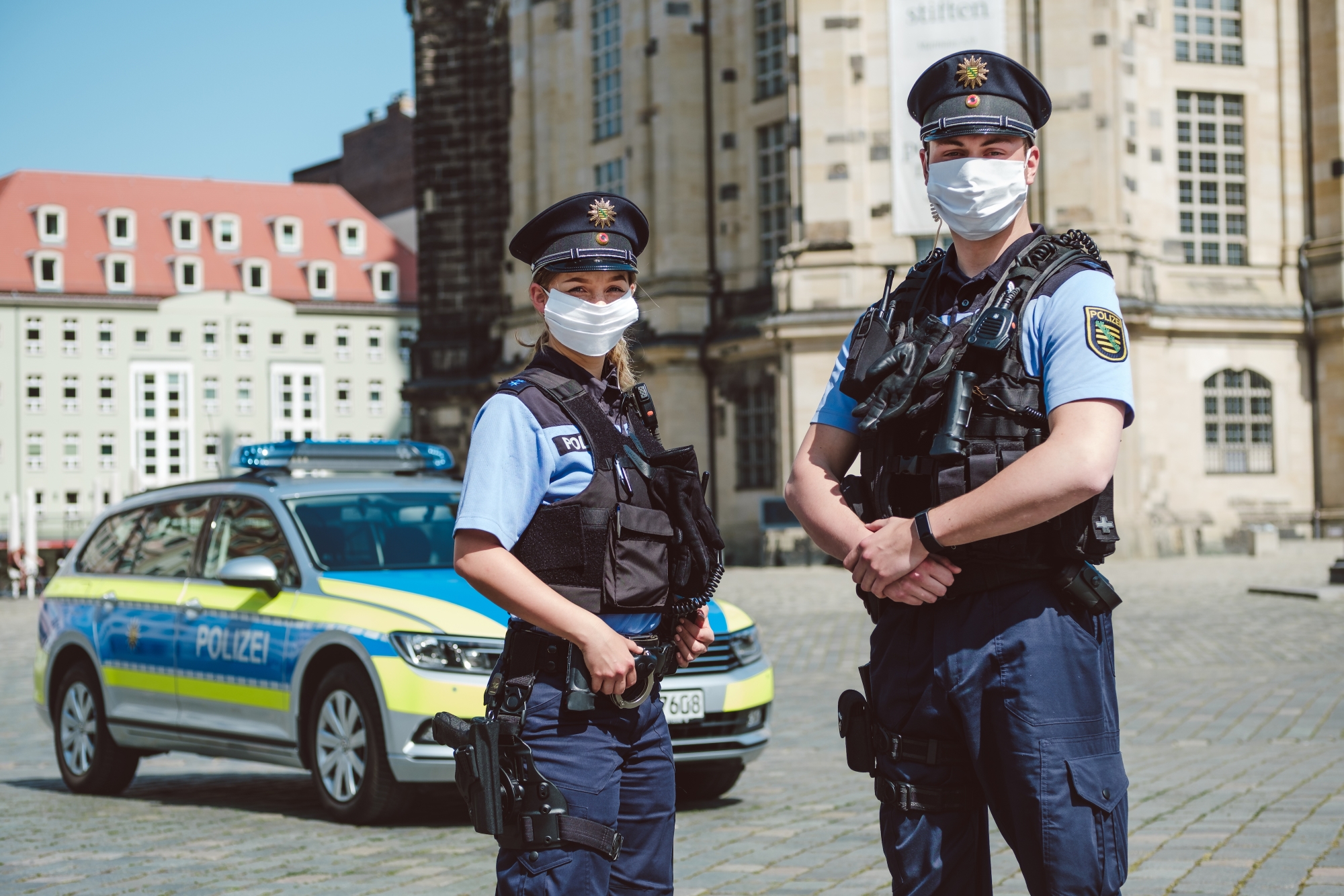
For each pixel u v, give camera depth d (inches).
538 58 1761.8
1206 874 232.1
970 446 128.2
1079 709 127.3
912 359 131.3
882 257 1316.4
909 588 127.6
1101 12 1278.3
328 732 316.8
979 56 136.1
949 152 136.4
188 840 296.8
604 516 139.7
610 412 146.6
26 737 495.5
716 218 1539.1
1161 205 1412.4
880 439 134.2
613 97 1660.9
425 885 247.1
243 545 356.5
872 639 137.3
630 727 140.2
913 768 131.7
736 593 1034.7
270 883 251.8
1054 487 121.7
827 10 1315.2
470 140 1862.7
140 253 3056.1
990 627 127.9
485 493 137.9
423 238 1881.2
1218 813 283.7
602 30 1675.7
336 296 3159.5
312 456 380.8
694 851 270.7
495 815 135.6
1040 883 126.3
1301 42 1472.7
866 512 134.9
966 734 128.8
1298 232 1467.8
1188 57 1441.9
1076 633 128.2
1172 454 1392.7
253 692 334.0
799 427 1325.0
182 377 3053.6
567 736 137.1
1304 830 263.7
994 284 135.0
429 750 300.4
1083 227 1277.1
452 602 315.3
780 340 1326.3
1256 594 870.4
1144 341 1349.7
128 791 384.2
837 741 421.4
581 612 135.4
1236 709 445.7
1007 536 126.6
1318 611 753.6
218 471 3065.9
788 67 1338.6
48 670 391.9
